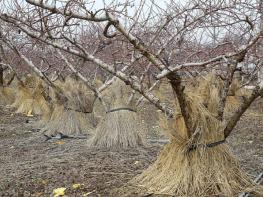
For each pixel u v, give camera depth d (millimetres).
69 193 4715
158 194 4465
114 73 4559
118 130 6531
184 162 4523
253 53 6215
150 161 5645
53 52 8148
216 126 4570
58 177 5168
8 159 6262
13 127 8711
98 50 6469
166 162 4645
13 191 4848
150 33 5660
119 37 5520
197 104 4527
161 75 4219
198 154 4508
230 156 4625
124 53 6273
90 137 6992
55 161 5836
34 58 9547
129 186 4688
